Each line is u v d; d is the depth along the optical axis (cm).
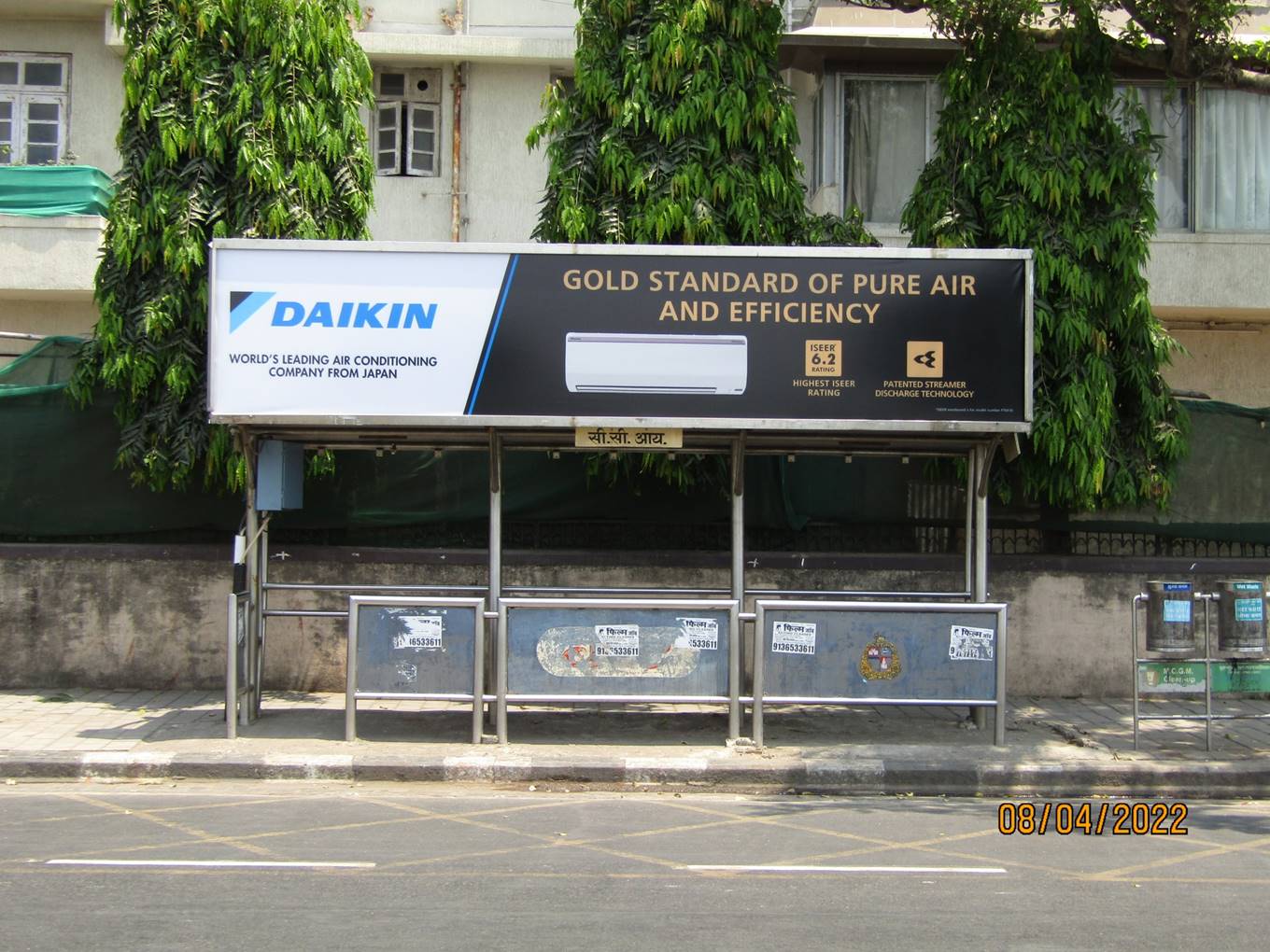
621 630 965
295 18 1131
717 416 958
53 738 973
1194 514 1223
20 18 1555
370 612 966
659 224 1118
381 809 825
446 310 960
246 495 1031
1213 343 1539
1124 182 1166
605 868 677
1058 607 1202
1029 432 1062
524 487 1211
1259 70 1230
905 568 1193
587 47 1166
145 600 1181
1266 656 988
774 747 967
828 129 1457
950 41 1407
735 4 1146
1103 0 1176
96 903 596
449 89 1639
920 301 967
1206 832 793
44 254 1406
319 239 1077
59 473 1188
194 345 1123
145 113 1119
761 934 559
